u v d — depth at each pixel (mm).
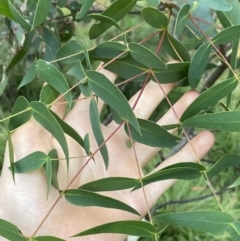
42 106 314
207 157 954
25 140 401
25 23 325
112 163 479
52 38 457
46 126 325
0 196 410
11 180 404
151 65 338
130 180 323
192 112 348
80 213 433
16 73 875
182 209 962
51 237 302
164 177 326
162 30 360
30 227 414
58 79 330
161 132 354
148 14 337
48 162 335
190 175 328
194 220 298
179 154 464
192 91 454
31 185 401
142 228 302
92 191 329
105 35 892
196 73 353
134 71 378
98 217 447
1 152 907
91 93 335
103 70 465
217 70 623
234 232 295
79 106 485
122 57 364
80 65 324
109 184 324
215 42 335
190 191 984
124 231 303
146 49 325
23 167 343
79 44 350
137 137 362
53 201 412
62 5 478
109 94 312
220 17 348
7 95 924
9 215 412
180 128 366
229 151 981
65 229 421
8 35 443
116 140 488
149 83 485
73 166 444
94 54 363
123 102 305
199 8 395
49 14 455
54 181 350
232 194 976
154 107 483
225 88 332
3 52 447
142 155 494
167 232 961
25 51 496
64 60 369
